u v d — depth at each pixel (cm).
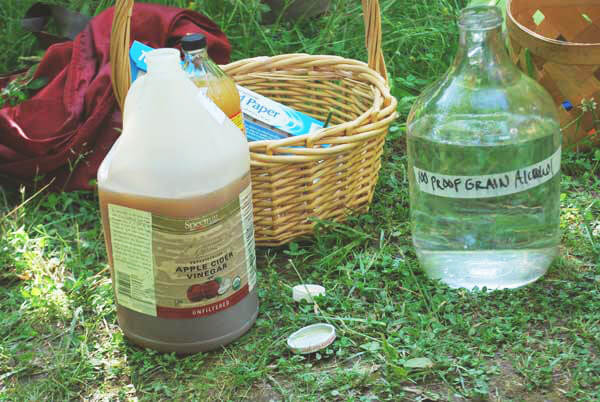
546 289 152
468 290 152
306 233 171
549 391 127
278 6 280
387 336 143
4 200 200
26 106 206
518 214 144
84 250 178
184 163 125
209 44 226
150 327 138
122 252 133
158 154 125
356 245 170
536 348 137
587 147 201
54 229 183
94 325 150
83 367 140
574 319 142
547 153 141
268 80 202
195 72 154
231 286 137
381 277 160
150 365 138
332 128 158
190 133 125
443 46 250
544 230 146
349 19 275
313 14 279
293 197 163
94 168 200
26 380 139
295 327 146
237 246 136
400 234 175
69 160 196
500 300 149
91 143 199
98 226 188
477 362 133
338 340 142
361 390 131
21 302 161
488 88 139
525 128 138
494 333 140
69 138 197
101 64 210
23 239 176
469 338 140
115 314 154
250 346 141
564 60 186
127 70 160
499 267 149
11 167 196
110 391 135
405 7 281
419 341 138
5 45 275
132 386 136
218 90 154
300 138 156
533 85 144
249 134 175
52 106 206
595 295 147
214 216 129
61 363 140
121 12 156
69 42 227
